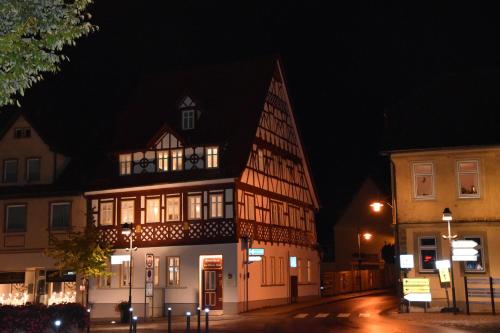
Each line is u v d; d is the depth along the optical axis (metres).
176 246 34.69
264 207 37.44
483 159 28.31
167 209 35.34
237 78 39.88
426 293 26.94
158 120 39.03
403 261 28.08
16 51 10.34
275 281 38.06
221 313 33.03
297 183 43.81
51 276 37.41
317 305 37.06
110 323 30.16
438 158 28.86
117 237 36.19
